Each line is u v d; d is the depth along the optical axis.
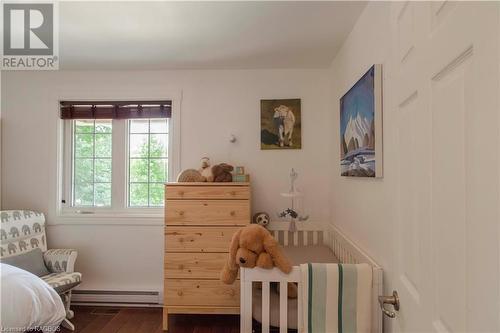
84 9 1.89
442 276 0.69
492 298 0.50
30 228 2.85
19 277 1.89
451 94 0.64
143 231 3.05
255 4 1.85
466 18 0.58
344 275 1.54
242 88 3.04
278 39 2.35
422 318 0.80
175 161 3.04
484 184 0.52
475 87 0.54
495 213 0.49
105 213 3.13
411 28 0.89
